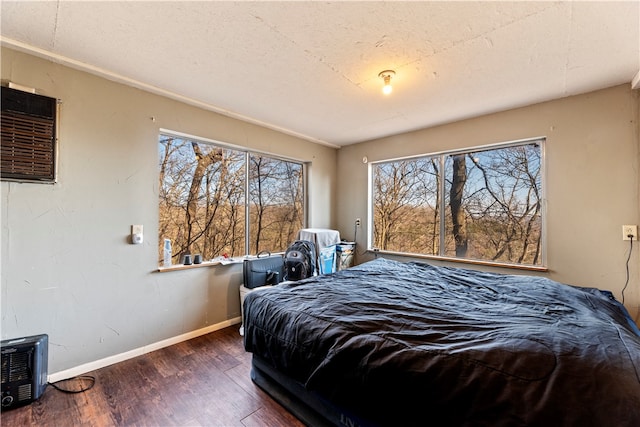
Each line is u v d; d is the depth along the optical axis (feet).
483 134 9.22
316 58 5.98
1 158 5.33
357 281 7.06
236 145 9.61
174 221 8.39
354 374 3.87
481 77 6.72
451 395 3.15
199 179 9.00
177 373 6.43
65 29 5.05
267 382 5.67
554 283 6.46
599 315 4.65
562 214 7.79
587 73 6.47
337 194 13.70
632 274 6.85
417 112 9.05
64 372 6.12
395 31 5.07
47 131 5.85
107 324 6.76
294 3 4.39
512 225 8.90
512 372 3.05
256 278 9.24
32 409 5.16
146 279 7.43
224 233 9.66
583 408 2.60
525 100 8.02
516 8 4.44
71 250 6.24
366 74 6.66
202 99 8.18
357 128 10.80
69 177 6.19
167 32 5.13
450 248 10.24
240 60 6.09
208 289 8.81
